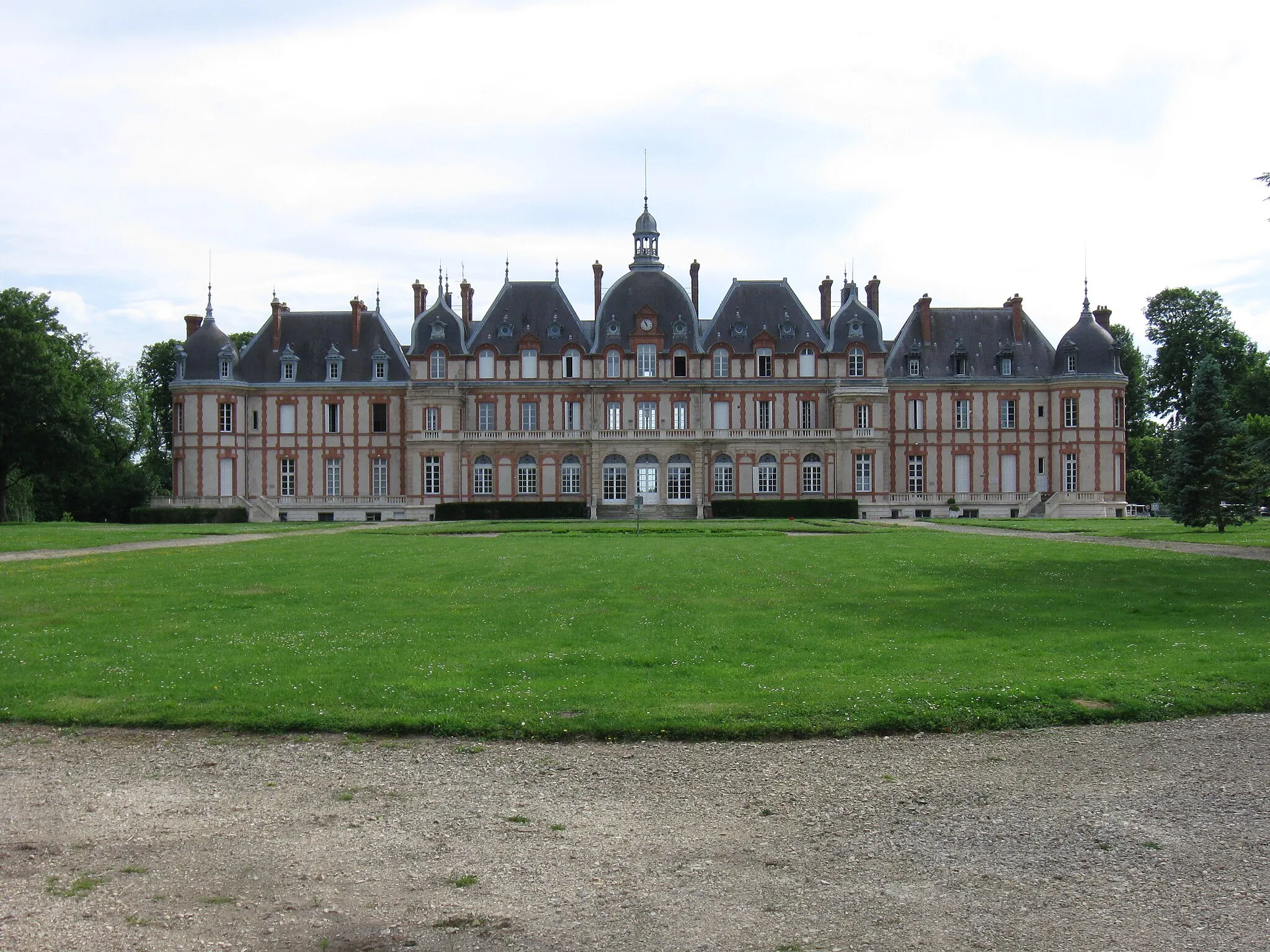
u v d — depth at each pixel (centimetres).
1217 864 1241
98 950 1067
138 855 1283
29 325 8588
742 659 2189
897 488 10050
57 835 1341
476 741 1717
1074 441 9838
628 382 9956
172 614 2734
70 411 8600
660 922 1120
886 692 1908
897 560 4081
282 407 10012
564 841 1318
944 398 10062
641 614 2714
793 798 1459
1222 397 6184
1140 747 1664
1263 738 1702
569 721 1758
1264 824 1353
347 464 10025
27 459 8688
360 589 3216
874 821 1376
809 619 2633
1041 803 1434
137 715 1819
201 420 9662
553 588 3238
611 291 10238
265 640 2392
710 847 1298
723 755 1644
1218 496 6109
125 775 1562
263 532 6450
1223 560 4041
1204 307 11094
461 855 1278
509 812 1412
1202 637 2373
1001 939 1080
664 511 9669
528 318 10131
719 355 10019
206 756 1650
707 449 9906
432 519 9488
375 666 2127
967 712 1809
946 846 1297
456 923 1122
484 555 4359
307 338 10200
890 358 10275
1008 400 10069
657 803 1441
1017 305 10262
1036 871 1229
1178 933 1088
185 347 9806
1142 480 11388
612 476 9906
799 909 1146
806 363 10006
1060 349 10019
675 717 1772
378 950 1070
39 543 5325
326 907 1155
